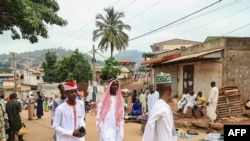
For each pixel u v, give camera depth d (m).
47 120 19.92
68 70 46.97
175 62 21.97
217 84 18.09
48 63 56.38
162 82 4.85
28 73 70.25
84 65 45.34
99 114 6.85
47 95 42.41
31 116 20.47
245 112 14.95
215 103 13.76
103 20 49.06
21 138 11.60
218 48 18.36
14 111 11.17
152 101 13.17
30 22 10.52
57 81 49.50
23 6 10.52
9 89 52.62
